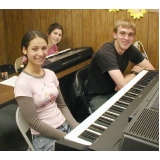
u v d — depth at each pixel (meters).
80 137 1.28
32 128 1.61
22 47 1.68
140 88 1.92
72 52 3.05
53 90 1.71
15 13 3.64
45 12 3.43
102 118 1.49
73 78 2.57
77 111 2.31
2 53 3.91
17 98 1.58
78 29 3.27
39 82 1.65
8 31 3.79
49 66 2.60
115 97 1.78
